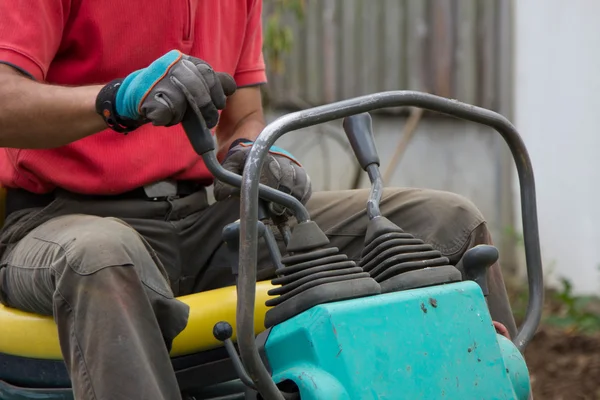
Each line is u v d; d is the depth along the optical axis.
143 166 4.50
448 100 3.86
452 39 11.46
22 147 4.05
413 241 3.75
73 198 4.47
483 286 3.89
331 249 3.56
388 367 3.34
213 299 4.05
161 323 3.73
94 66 4.43
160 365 3.54
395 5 11.57
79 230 3.74
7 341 4.03
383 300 3.42
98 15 4.36
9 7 4.11
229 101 5.20
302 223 3.57
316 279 3.43
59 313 3.60
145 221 4.55
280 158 4.24
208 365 4.13
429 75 11.57
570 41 10.66
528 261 4.16
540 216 10.94
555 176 10.85
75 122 3.85
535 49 10.93
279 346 3.45
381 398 3.30
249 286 3.29
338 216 4.72
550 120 10.84
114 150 4.45
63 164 4.41
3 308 4.17
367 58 11.63
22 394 4.04
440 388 3.43
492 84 11.34
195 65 3.52
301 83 11.59
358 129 4.03
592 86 10.53
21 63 4.07
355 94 11.65
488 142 11.43
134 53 4.47
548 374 7.99
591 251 10.66
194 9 4.63
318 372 3.29
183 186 4.73
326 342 3.31
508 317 4.36
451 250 4.41
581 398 7.40
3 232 4.42
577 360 8.29
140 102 3.48
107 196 4.53
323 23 11.59
